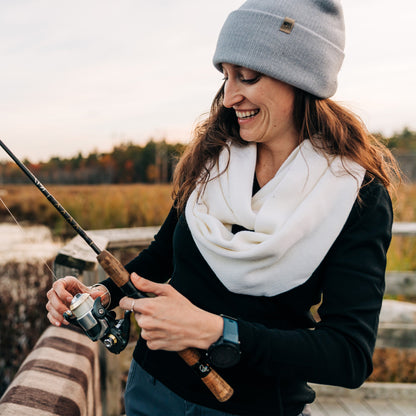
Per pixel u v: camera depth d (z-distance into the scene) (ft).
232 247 2.98
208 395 3.04
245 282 2.97
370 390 7.64
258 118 3.19
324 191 2.94
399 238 14.88
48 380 4.49
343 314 2.68
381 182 3.13
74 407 4.28
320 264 2.93
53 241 22.61
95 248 3.10
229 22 3.13
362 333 2.63
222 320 2.63
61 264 5.58
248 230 3.17
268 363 2.57
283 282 2.93
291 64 3.00
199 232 3.18
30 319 11.96
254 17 2.99
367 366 2.64
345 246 2.85
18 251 19.20
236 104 3.22
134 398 3.45
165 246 3.98
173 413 3.18
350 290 2.72
